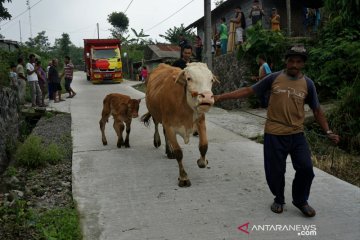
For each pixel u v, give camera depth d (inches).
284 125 163.0
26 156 262.7
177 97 201.2
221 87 526.6
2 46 1008.2
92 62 868.6
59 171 253.4
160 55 1266.0
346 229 162.9
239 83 470.0
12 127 376.5
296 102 161.2
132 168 246.2
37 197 211.2
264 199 193.8
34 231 168.6
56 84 551.5
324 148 284.4
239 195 199.6
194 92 180.9
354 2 343.6
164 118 212.1
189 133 208.8
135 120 396.5
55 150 275.6
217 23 773.3
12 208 191.2
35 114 452.1
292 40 457.4
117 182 223.1
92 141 314.7
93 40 911.7
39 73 514.6
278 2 597.3
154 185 217.0
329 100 403.2
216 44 630.5
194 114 202.4
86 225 172.9
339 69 395.9
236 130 343.3
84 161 262.4
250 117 401.4
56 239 156.0
